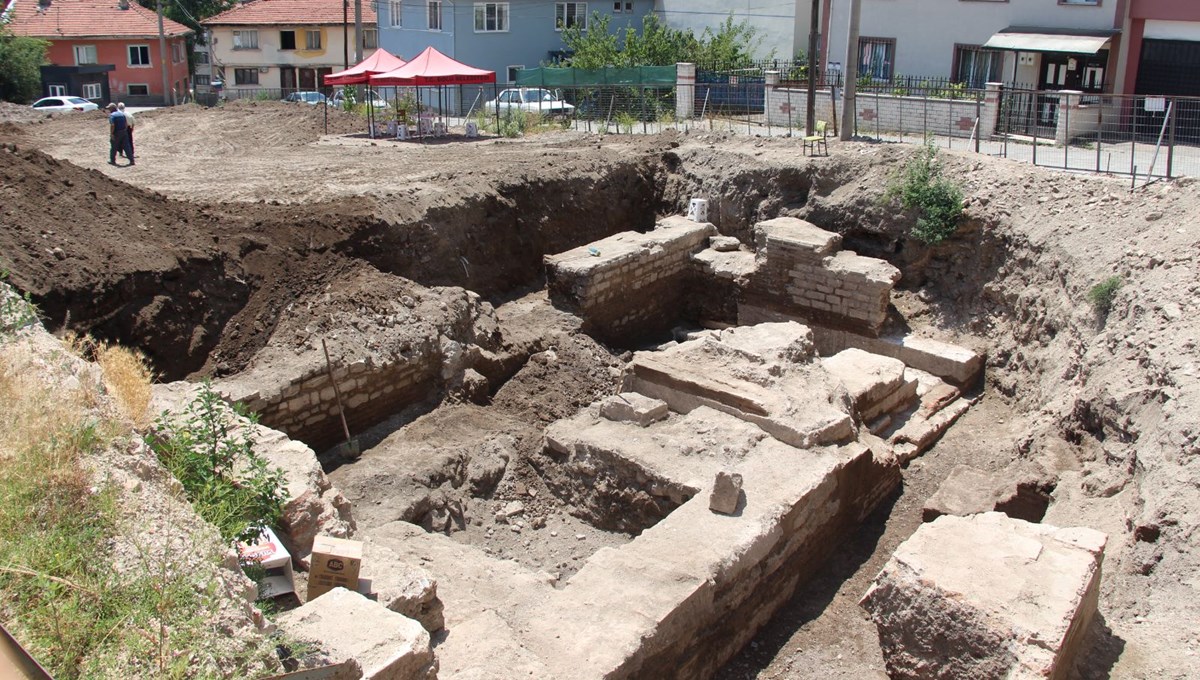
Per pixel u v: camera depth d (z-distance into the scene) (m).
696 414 11.43
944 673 6.85
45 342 7.18
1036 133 18.81
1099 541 7.45
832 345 16.12
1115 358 10.94
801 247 16.05
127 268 10.91
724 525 9.04
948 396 14.09
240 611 4.98
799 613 9.58
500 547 10.58
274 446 8.52
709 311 17.77
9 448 5.30
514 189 17.02
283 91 44.31
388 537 9.41
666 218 18.89
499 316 15.30
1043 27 25.38
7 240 10.19
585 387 13.93
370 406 11.98
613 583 8.12
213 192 15.37
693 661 8.20
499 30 39.09
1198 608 7.29
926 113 20.88
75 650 4.26
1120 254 12.67
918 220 16.12
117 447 5.88
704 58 33.22
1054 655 6.35
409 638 5.68
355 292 12.56
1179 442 8.66
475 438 11.96
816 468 10.19
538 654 7.20
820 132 21.02
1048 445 10.90
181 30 45.59
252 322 11.82
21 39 38.72
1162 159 17.62
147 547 5.00
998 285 15.23
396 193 15.23
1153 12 24.09
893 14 27.62
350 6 47.12
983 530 7.59
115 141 18.64
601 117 27.08
